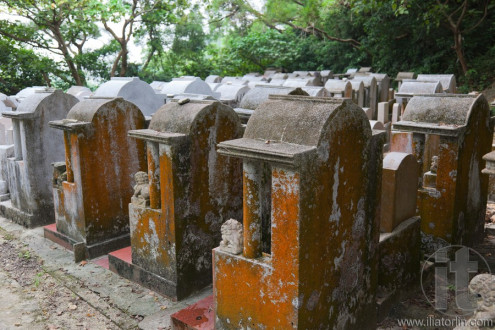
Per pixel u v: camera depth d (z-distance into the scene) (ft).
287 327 10.55
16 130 23.94
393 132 23.52
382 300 13.92
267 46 75.92
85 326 14.56
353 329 12.55
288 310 10.44
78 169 19.17
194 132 15.52
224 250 11.87
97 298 16.25
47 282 17.63
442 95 17.89
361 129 11.51
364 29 65.36
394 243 14.14
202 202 16.31
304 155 9.67
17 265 19.31
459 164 16.75
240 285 11.51
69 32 58.75
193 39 76.02
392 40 61.87
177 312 14.03
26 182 23.54
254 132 11.20
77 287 17.13
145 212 16.43
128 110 20.40
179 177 15.26
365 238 12.46
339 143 10.77
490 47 55.93
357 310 12.62
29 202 23.76
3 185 27.07
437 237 17.51
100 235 20.17
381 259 13.91
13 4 50.57
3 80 58.70
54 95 23.75
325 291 11.14
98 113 19.29
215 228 17.04
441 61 60.08
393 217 14.10
